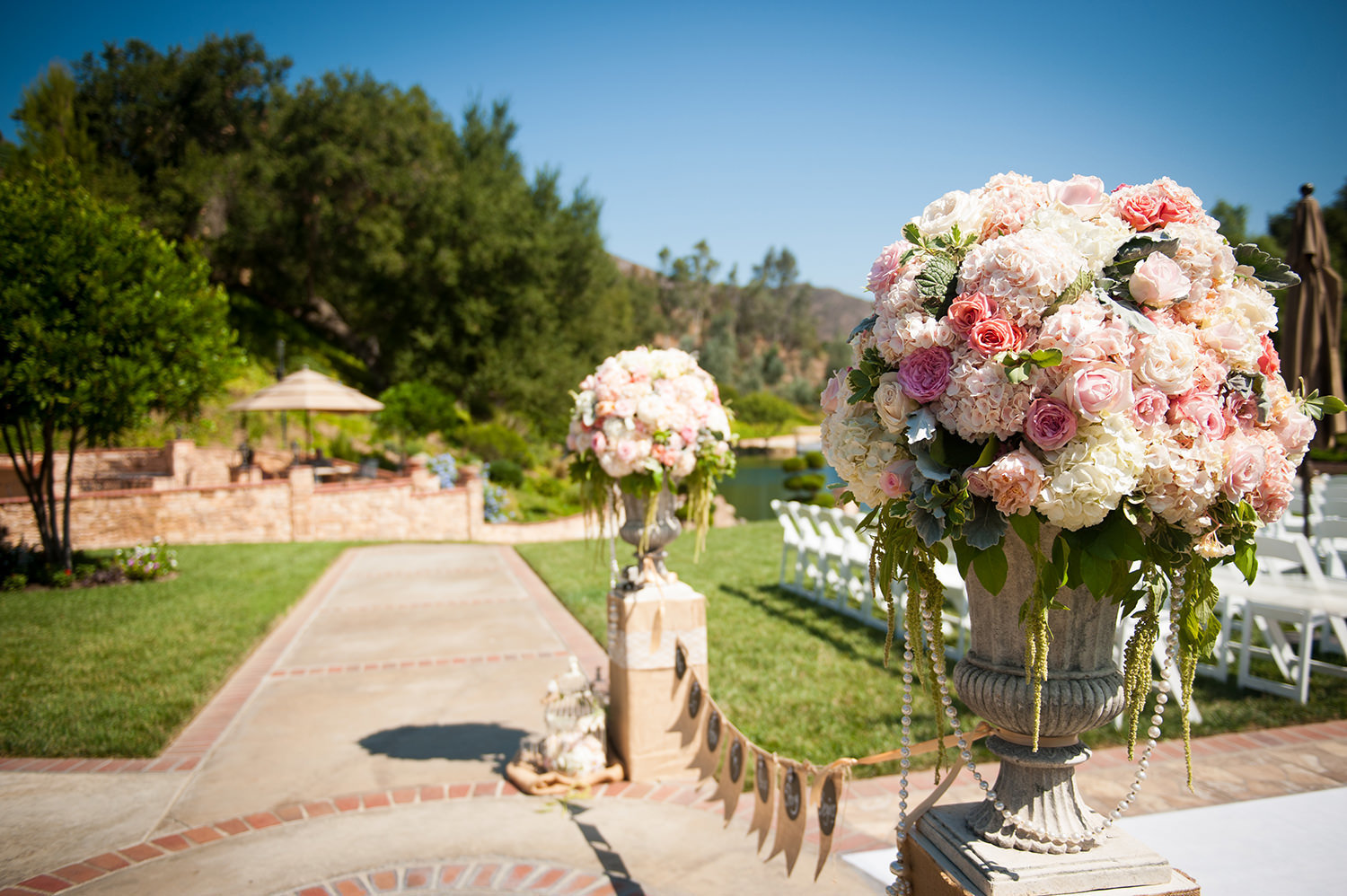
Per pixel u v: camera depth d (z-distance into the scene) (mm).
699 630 4773
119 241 11312
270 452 23094
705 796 4453
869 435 2051
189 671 6934
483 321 35438
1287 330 7277
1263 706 5336
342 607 10242
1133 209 2010
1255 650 5898
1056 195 2107
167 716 5734
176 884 3572
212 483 21312
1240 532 1876
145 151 37531
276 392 20219
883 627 8203
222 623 8773
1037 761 2057
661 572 4945
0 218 10461
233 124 39625
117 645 7867
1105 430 1725
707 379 4953
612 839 3955
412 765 4969
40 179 12148
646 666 4684
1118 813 2057
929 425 1862
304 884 3557
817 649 7320
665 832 4023
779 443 79000
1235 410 1947
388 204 35812
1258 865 3334
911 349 1933
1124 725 5156
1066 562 1810
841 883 3484
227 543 17172
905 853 2344
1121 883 1979
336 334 38531
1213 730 4969
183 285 12203
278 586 11250
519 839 3959
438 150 38281
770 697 5922
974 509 1848
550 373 36031
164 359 11789
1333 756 4496
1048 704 2010
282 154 34875
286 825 4152
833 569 9555
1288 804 3906
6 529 12203
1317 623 6270
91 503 16266
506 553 15609
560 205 41812
